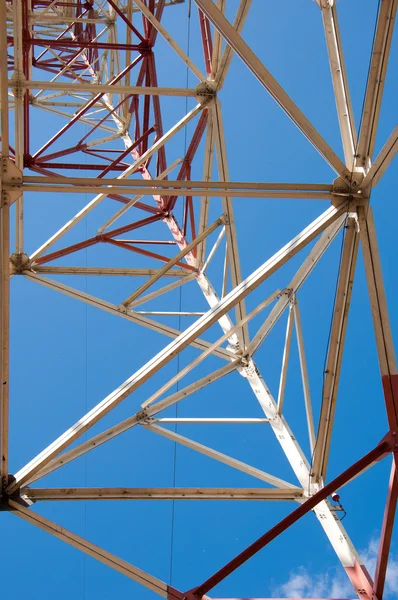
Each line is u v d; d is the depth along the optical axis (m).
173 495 10.68
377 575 8.84
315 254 11.82
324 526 10.51
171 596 9.15
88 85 14.14
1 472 9.86
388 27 8.63
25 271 16.47
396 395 8.90
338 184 9.49
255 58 8.60
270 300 12.55
